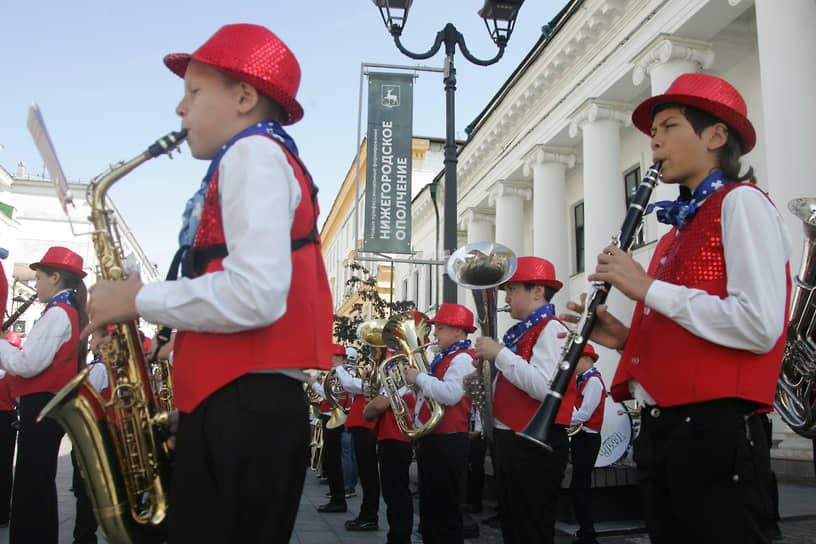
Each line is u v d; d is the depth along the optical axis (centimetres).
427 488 457
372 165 1069
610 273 197
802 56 852
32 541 359
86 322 405
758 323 173
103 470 187
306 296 176
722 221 192
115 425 196
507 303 429
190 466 159
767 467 186
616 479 651
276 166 165
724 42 1175
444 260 739
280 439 165
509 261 414
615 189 1315
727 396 180
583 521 556
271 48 187
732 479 179
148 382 207
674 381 188
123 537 187
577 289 1758
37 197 4919
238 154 165
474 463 777
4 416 577
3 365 364
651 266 246
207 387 160
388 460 529
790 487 839
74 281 435
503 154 1853
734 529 176
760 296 175
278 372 168
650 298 188
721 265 192
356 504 849
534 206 1633
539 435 196
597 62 1340
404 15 766
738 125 206
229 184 163
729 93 207
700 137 207
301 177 179
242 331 163
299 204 176
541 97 1611
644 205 215
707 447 181
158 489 196
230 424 159
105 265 198
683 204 205
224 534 154
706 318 180
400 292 2952
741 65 1211
